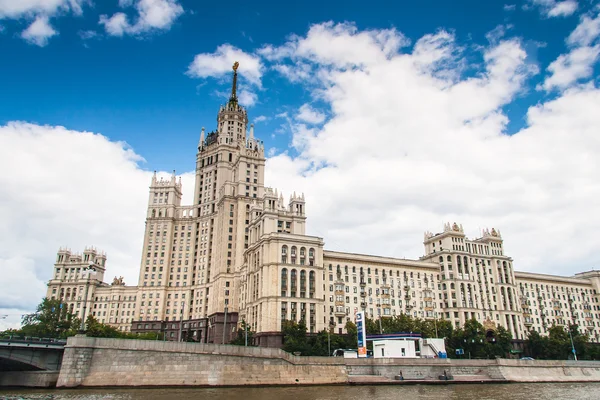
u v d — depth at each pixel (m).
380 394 76.00
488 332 164.88
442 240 182.25
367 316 154.00
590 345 175.75
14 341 78.44
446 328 146.62
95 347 77.94
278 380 86.38
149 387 77.88
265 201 158.12
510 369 109.00
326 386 88.12
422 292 167.62
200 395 69.06
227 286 189.12
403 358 100.31
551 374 114.38
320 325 141.50
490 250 186.38
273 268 141.88
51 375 79.50
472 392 82.56
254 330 144.62
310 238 150.12
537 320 187.38
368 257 163.75
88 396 65.69
